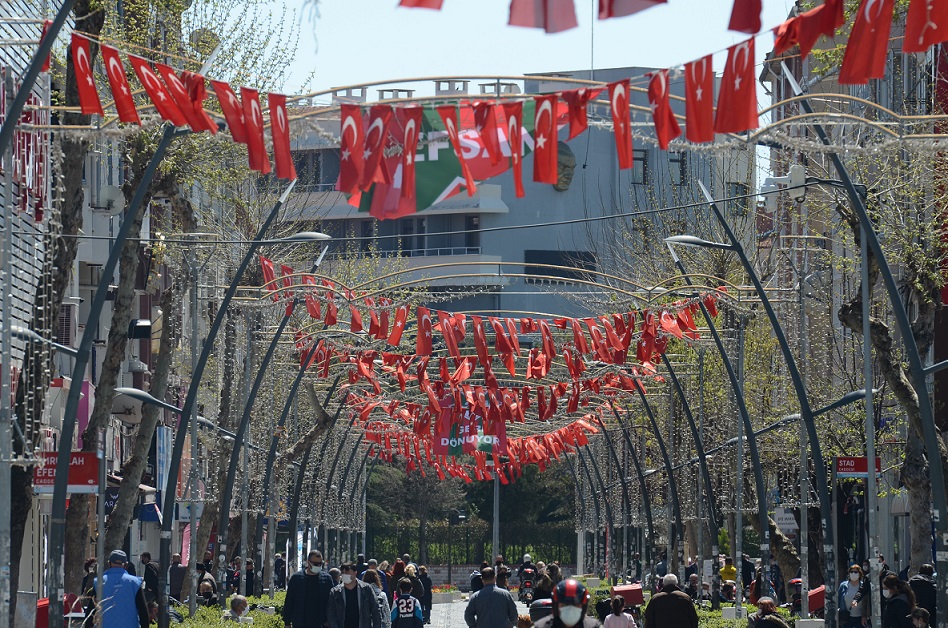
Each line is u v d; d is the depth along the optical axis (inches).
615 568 2655.0
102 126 814.5
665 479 2330.2
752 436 1414.9
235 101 676.7
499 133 674.2
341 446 2559.1
